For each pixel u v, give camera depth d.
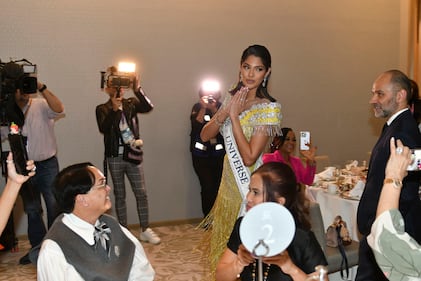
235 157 2.30
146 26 5.37
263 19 5.89
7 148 3.63
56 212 2.06
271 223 1.19
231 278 1.78
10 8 4.89
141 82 5.40
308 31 6.15
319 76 6.27
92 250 1.96
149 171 5.49
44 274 1.88
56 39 5.07
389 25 6.62
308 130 6.26
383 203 1.46
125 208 4.88
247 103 2.26
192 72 5.59
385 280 2.58
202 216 5.73
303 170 3.98
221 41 5.70
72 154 5.20
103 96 5.27
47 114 4.43
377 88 2.76
